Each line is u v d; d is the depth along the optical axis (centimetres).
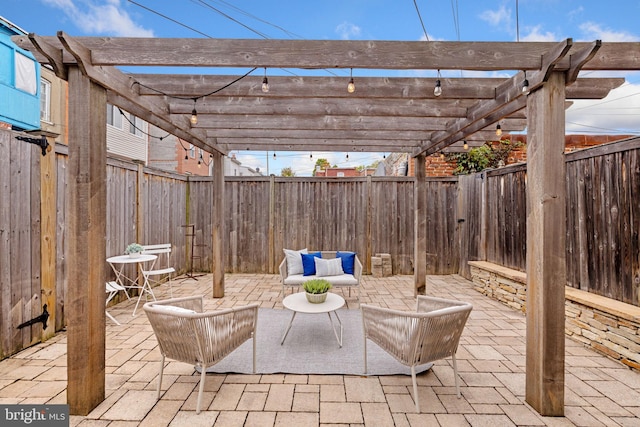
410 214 617
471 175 567
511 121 406
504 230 473
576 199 335
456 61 196
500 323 363
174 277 585
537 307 204
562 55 179
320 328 347
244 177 618
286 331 311
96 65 194
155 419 194
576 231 335
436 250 616
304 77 264
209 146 432
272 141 460
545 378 200
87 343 198
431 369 258
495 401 215
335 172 1895
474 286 520
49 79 672
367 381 239
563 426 190
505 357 280
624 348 261
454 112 314
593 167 314
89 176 198
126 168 445
